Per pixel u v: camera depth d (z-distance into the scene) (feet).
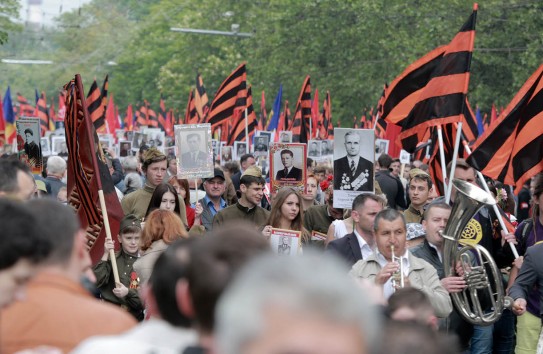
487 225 49.21
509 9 223.71
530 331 46.03
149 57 445.78
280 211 51.98
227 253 16.42
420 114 55.72
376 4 238.27
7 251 20.86
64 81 556.92
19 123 62.80
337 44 253.65
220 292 16.07
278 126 138.62
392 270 38.11
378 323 11.62
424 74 62.18
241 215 61.26
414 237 47.06
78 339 20.57
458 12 225.56
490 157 53.16
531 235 49.32
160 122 205.26
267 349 11.04
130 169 88.84
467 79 54.65
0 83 602.03
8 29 221.05
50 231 21.24
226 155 121.29
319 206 61.98
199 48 339.98
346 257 45.47
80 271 22.12
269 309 11.10
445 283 42.70
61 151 121.60
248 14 317.63
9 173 33.55
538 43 216.74
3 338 20.39
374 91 244.42
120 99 494.59
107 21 564.71
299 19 259.19
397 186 82.17
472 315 43.32
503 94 229.25
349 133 58.65
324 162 95.14
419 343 16.99
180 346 18.29
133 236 45.06
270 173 66.23
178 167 64.54
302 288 11.12
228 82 107.04
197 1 380.78
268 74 265.34
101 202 42.83
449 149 63.93
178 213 56.75
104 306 21.42
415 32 235.81
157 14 466.29
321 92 254.06
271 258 11.73
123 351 17.90
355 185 58.90
